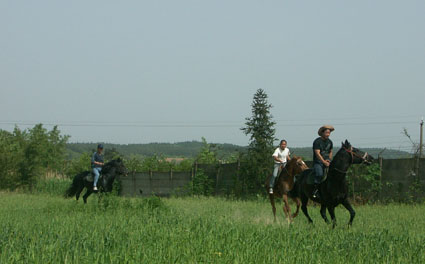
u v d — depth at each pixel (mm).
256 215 16047
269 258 7234
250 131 28469
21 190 42594
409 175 21344
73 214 14820
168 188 37281
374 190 22906
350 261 7605
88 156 53281
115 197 16641
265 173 27562
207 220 11734
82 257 6895
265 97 28703
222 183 31922
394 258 7758
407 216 15602
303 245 8266
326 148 13859
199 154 43750
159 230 9836
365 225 12680
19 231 9688
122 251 7234
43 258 6871
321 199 13195
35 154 43625
